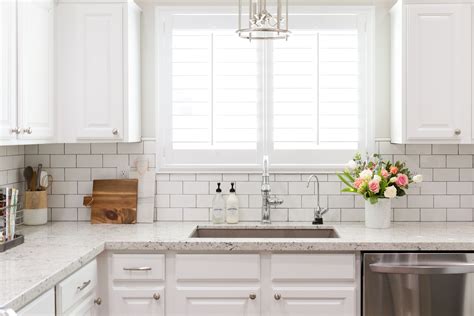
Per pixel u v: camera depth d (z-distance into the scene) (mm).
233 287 3170
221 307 3166
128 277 3162
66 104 3533
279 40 3842
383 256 3111
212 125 3859
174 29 3867
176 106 3875
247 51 3857
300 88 3850
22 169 3816
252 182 3850
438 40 3494
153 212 3830
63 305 2535
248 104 3869
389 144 3836
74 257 2709
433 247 3098
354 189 3615
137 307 3168
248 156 3867
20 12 2967
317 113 3846
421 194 3834
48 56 3391
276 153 3854
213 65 3852
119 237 3246
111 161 3865
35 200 3666
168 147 3875
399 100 3572
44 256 2734
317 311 3154
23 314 2133
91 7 3516
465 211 3834
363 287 3119
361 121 3855
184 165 3865
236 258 3156
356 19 3846
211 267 3162
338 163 3857
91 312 3014
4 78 2801
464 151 3818
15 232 3322
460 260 3113
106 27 3521
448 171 3824
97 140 3537
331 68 3852
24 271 2434
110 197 3775
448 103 3500
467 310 3082
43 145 3857
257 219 3852
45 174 3760
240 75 3855
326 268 3146
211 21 3859
